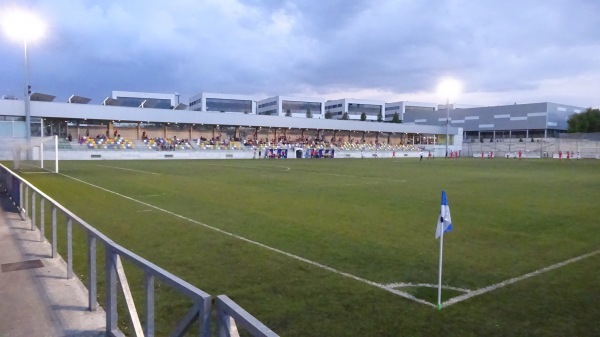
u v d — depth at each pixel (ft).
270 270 20.17
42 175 76.43
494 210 39.42
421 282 18.66
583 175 85.97
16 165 92.07
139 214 35.58
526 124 261.65
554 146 215.10
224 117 185.37
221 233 28.30
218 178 72.49
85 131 162.91
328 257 22.53
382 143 241.14
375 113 336.90
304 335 13.34
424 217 35.17
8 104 137.90
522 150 222.48
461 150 249.34
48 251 22.57
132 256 10.62
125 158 152.76
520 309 15.66
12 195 38.68
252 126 194.80
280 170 96.73
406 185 63.16
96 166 106.52
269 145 197.06
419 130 239.91
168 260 21.77
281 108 292.61
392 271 20.20
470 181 71.10
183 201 43.55
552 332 13.75
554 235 28.66
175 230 29.22
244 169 99.35
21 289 16.62
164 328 13.57
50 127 155.33
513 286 18.21
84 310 14.62
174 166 110.01
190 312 7.89
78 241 25.52
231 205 40.91
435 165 126.31
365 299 16.52
